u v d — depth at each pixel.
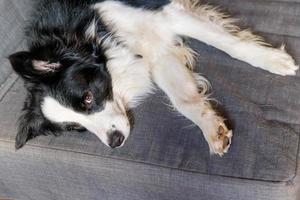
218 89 1.45
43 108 1.46
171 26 1.55
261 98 1.42
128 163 1.40
